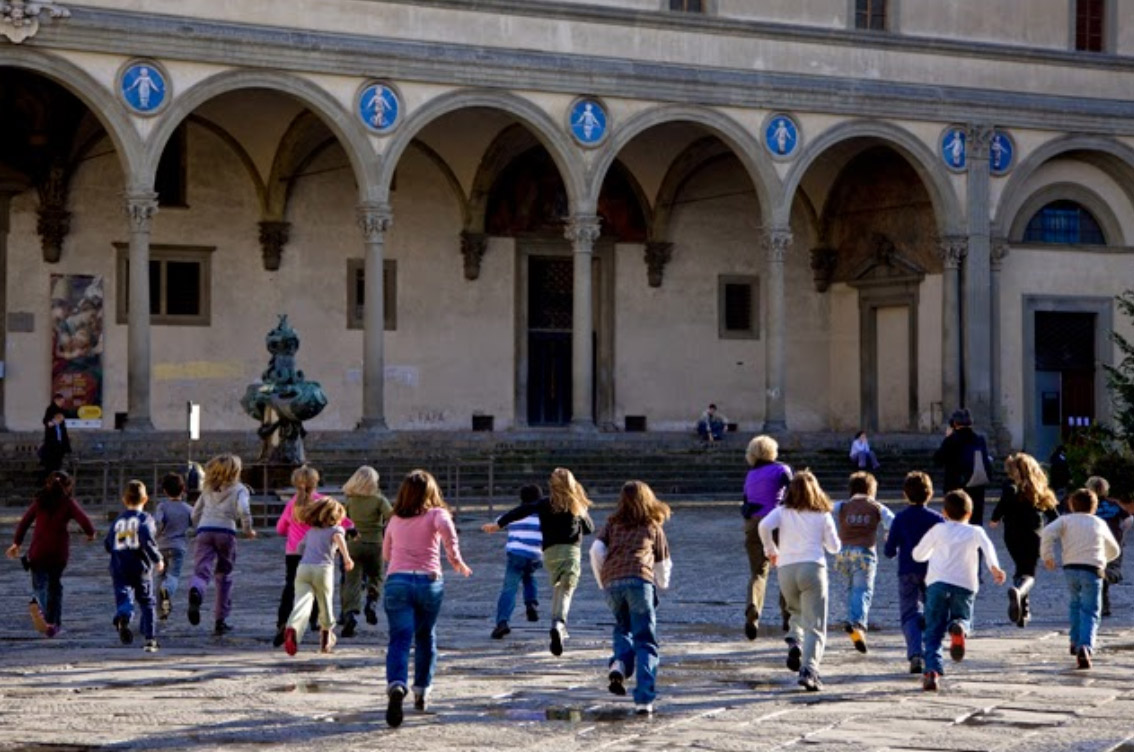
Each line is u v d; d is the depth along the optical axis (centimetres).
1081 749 1419
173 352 5247
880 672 1884
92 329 5147
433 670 1631
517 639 2175
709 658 1988
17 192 5044
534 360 5741
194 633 2247
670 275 5894
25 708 1623
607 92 5012
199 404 5278
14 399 5056
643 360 5859
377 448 4706
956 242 5459
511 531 2219
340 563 2211
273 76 4647
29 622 2370
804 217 6028
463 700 1669
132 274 4541
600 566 1627
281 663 1942
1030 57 5547
